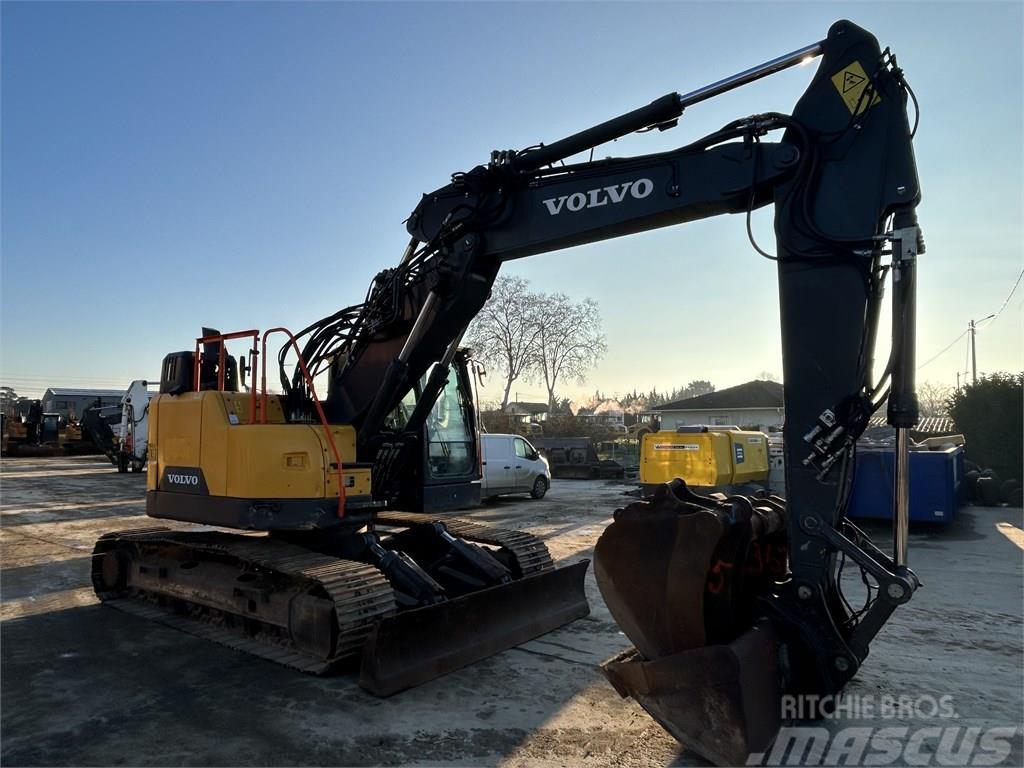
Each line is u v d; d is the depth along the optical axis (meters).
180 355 6.53
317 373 6.24
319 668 4.95
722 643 3.61
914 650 5.60
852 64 3.89
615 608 3.86
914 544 10.73
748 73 4.07
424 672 4.84
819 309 3.83
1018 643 5.79
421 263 5.55
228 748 3.88
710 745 3.46
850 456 3.91
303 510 5.39
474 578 6.10
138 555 7.00
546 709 4.41
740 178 4.11
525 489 16.36
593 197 4.66
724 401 46.31
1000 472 19.39
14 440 34.84
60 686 4.80
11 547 10.05
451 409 7.83
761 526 4.00
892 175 3.72
